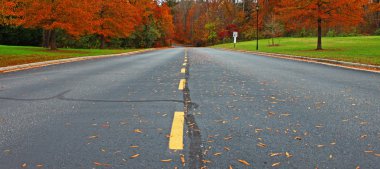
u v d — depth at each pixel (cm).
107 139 404
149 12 7569
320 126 459
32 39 5922
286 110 563
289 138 405
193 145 380
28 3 3044
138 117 516
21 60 1873
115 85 900
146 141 395
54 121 493
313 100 656
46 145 383
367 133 423
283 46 5050
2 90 813
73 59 2281
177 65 1688
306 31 8694
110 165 322
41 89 829
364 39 5578
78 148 372
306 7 3247
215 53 3662
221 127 456
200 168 314
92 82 972
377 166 316
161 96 711
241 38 9775
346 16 3194
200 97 696
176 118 506
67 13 3095
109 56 2966
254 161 331
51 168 316
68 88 845
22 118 513
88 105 614
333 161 329
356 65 1523
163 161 332
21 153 357
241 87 850
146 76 1138
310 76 1121
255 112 548
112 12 4484
